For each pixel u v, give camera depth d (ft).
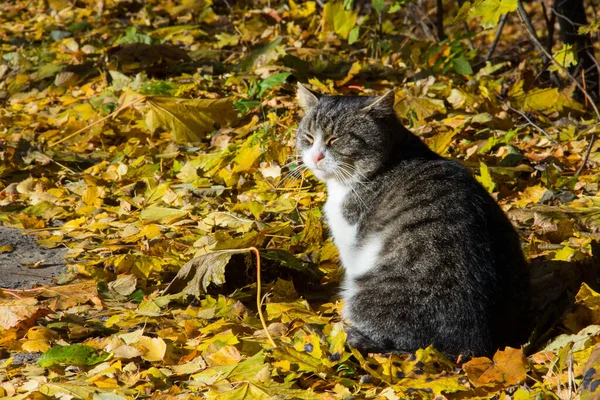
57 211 24.47
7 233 22.80
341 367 14.92
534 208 22.75
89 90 35.70
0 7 55.67
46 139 30.89
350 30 40.57
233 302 18.01
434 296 15.52
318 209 23.22
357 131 19.01
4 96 36.94
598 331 15.15
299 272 19.63
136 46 38.11
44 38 45.60
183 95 32.81
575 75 36.65
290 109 31.01
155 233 22.02
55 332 16.40
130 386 14.21
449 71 36.09
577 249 20.16
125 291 18.74
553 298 17.52
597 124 29.22
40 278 19.62
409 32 44.86
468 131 29.45
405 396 13.83
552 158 26.66
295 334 16.40
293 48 37.60
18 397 13.44
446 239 15.85
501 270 16.03
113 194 25.82
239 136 29.45
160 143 30.14
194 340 16.17
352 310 16.37
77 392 13.66
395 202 17.54
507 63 39.68
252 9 48.78
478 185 17.39
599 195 23.97
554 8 37.14
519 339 16.37
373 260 16.80
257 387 13.66
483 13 22.85
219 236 20.62
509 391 14.06
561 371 14.07
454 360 15.42
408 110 30.07
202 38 42.98
